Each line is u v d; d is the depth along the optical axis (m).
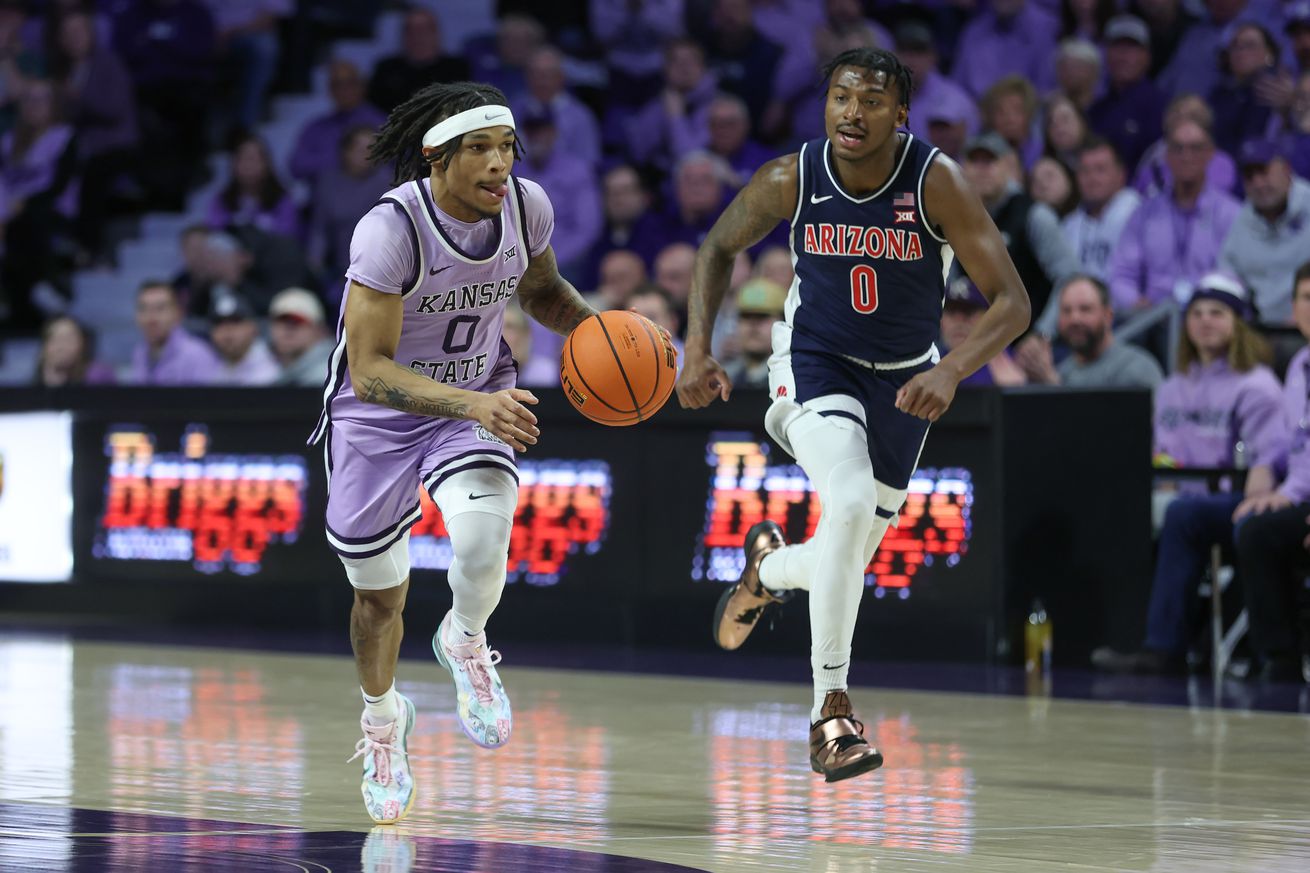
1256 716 19.50
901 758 16.45
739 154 35.41
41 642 26.84
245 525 28.66
